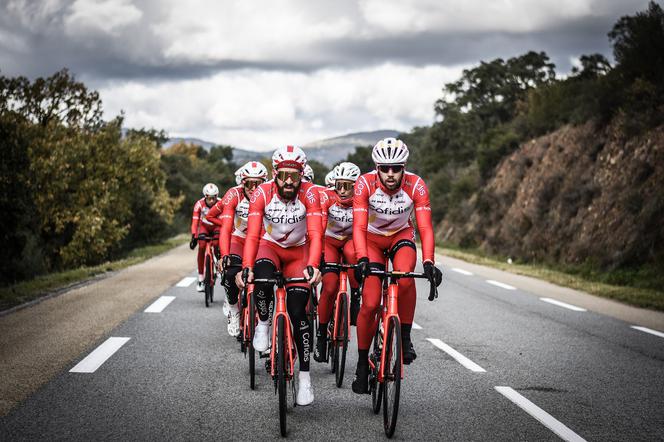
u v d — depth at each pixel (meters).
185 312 9.99
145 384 5.82
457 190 39.91
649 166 20.53
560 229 23.70
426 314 10.55
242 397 5.53
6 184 18.58
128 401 5.28
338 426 4.82
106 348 7.25
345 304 6.18
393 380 4.60
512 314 10.66
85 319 9.12
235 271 7.18
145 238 36.31
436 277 4.90
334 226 7.30
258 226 5.26
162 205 36.41
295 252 5.51
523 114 37.59
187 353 7.14
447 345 7.99
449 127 49.03
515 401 5.52
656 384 6.19
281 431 4.55
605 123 25.38
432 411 5.22
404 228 5.73
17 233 18.91
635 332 9.16
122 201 29.86
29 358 6.65
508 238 28.55
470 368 6.76
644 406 5.43
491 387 6.00
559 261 22.61
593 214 22.16
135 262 20.48
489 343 8.16
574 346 8.03
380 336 5.33
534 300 12.57
